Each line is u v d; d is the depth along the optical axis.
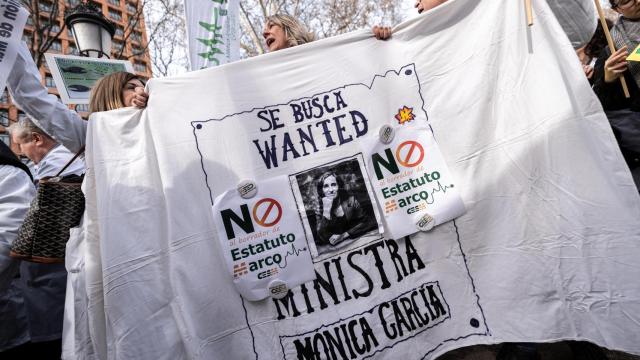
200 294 1.53
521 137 1.58
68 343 1.64
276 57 1.72
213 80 1.70
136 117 1.70
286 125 1.68
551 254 1.52
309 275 1.57
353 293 1.57
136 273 1.55
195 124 1.66
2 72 1.61
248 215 1.59
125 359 1.47
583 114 1.50
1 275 1.73
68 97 3.36
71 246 1.68
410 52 1.72
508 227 1.57
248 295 1.54
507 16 1.64
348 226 1.61
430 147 1.65
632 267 1.42
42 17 6.36
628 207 1.44
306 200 1.62
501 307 1.54
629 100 1.88
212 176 1.62
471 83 1.66
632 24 1.84
